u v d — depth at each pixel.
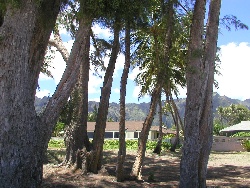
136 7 9.70
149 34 17.50
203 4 12.43
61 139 40.91
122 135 14.33
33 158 9.02
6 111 8.70
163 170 19.02
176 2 14.29
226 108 94.06
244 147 39.06
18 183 8.64
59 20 14.37
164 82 15.43
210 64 12.40
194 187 11.83
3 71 8.79
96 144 15.78
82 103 16.09
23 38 8.94
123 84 14.15
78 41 10.08
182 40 18.12
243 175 17.92
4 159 8.59
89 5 9.32
